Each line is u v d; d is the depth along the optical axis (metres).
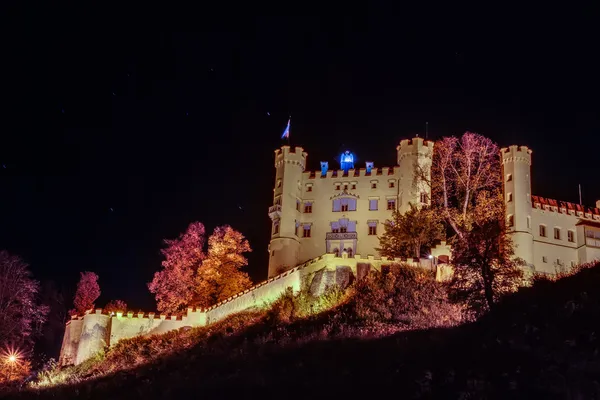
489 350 36.62
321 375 39.22
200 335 67.25
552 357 33.62
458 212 82.56
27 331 79.25
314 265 72.06
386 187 88.94
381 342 45.56
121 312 71.69
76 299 95.56
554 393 30.20
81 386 54.59
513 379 31.98
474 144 83.69
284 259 87.38
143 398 43.28
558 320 37.50
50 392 54.62
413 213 78.19
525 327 37.56
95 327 70.31
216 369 47.31
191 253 86.75
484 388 31.97
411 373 35.84
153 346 66.62
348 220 88.56
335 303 66.31
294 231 88.88
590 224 83.12
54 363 75.00
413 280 66.56
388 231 79.31
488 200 82.50
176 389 42.94
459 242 60.59
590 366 31.83
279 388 38.12
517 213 81.56
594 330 35.03
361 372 38.19
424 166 87.38
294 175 91.25
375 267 70.75
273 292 72.75
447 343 40.28
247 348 53.78
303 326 61.31
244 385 40.19
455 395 31.98
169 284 84.81
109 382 53.44
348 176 90.56
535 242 81.50
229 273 84.06
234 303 74.81
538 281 47.97
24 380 68.00
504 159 85.50
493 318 42.22
